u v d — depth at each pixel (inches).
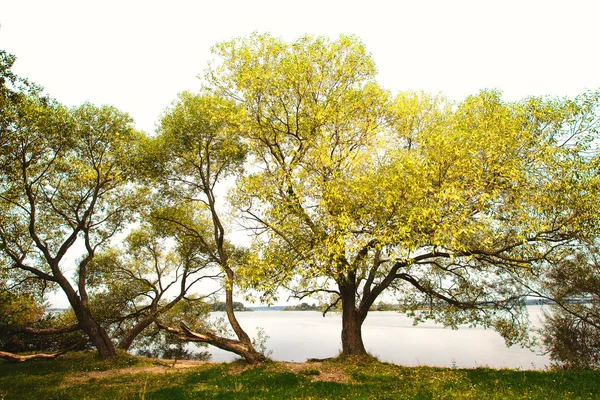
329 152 715.4
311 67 722.2
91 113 877.8
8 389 590.2
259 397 488.1
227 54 773.9
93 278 1134.4
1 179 788.0
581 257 823.1
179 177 960.9
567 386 493.7
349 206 612.7
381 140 690.2
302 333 2701.8
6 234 787.4
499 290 784.3
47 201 937.5
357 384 545.0
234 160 948.6
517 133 584.4
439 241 532.1
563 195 557.6
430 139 601.0
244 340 794.8
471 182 569.0
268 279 659.4
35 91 753.0
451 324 829.8
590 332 855.7
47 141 805.9
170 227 1043.3
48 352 1062.4
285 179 687.1
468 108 701.9
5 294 871.1
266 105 753.6
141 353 1364.4
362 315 783.1
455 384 526.3
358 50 719.1
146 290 1185.4
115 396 522.9
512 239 601.6
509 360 1232.2
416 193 558.3
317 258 600.1
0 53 575.2
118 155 902.4
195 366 824.9
